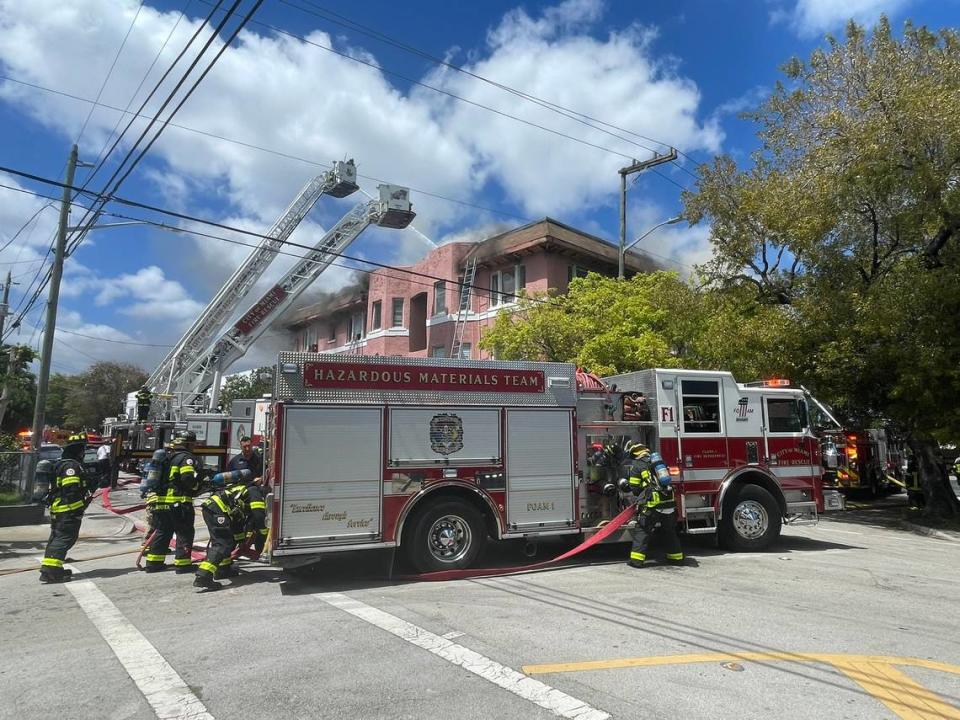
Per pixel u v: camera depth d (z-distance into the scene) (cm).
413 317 3000
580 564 865
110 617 615
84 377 5500
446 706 396
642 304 1888
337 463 738
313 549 717
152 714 389
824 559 916
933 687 426
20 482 1369
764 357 1521
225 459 1930
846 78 1382
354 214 2047
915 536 1303
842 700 404
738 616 598
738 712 386
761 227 1591
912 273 1357
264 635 545
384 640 526
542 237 2420
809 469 1015
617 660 476
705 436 943
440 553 784
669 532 864
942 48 1335
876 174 1272
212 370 2092
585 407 896
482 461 808
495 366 833
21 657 498
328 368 749
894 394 1363
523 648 504
